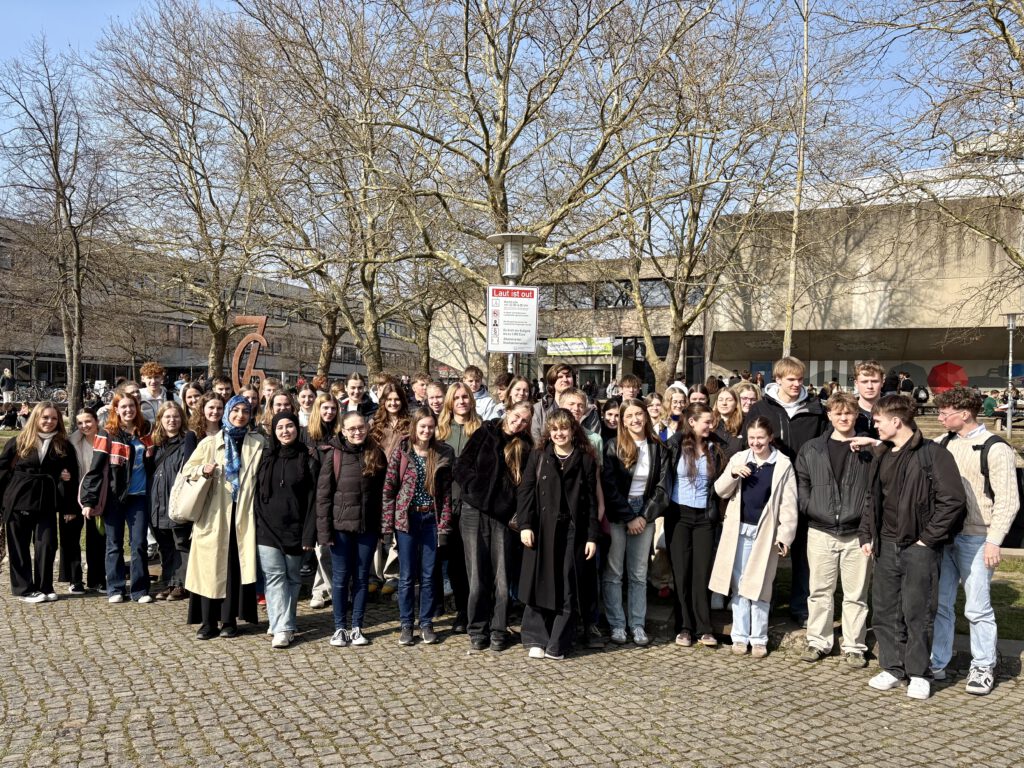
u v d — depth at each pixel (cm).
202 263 2070
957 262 2958
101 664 533
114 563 704
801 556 632
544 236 1620
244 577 595
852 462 552
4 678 502
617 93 1630
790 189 2022
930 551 490
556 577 564
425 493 600
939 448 493
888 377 3128
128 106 2172
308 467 594
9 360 4675
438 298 2608
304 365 5344
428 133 1602
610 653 584
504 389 781
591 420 658
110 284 2281
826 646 568
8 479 701
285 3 1547
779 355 3441
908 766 391
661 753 402
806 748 411
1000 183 1325
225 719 440
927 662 492
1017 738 428
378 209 1859
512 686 502
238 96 2034
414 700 473
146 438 721
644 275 3591
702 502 601
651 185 1973
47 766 380
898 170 1417
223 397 944
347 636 591
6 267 2153
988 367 3200
